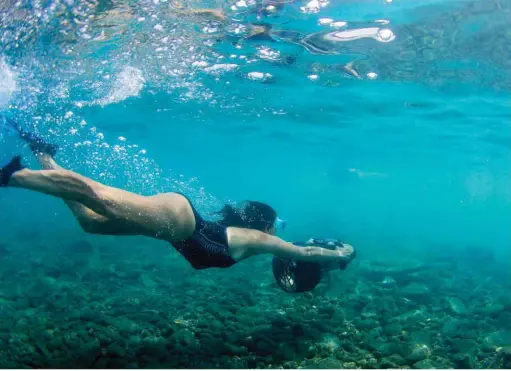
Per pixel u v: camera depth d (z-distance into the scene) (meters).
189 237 2.34
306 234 10.63
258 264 5.84
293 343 2.77
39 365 2.34
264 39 4.76
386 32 4.48
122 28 4.30
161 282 4.65
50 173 1.83
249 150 18.27
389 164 19.83
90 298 3.78
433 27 4.31
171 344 2.66
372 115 9.34
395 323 3.14
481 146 12.92
